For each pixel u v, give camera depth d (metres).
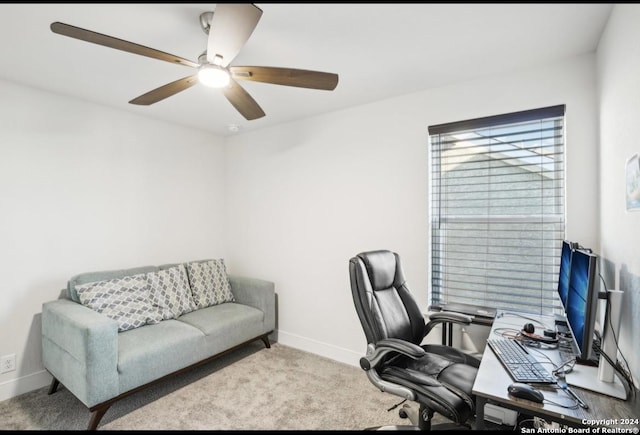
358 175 2.88
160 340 2.27
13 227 2.35
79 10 1.53
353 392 2.39
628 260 1.37
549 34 1.75
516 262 2.25
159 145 3.26
